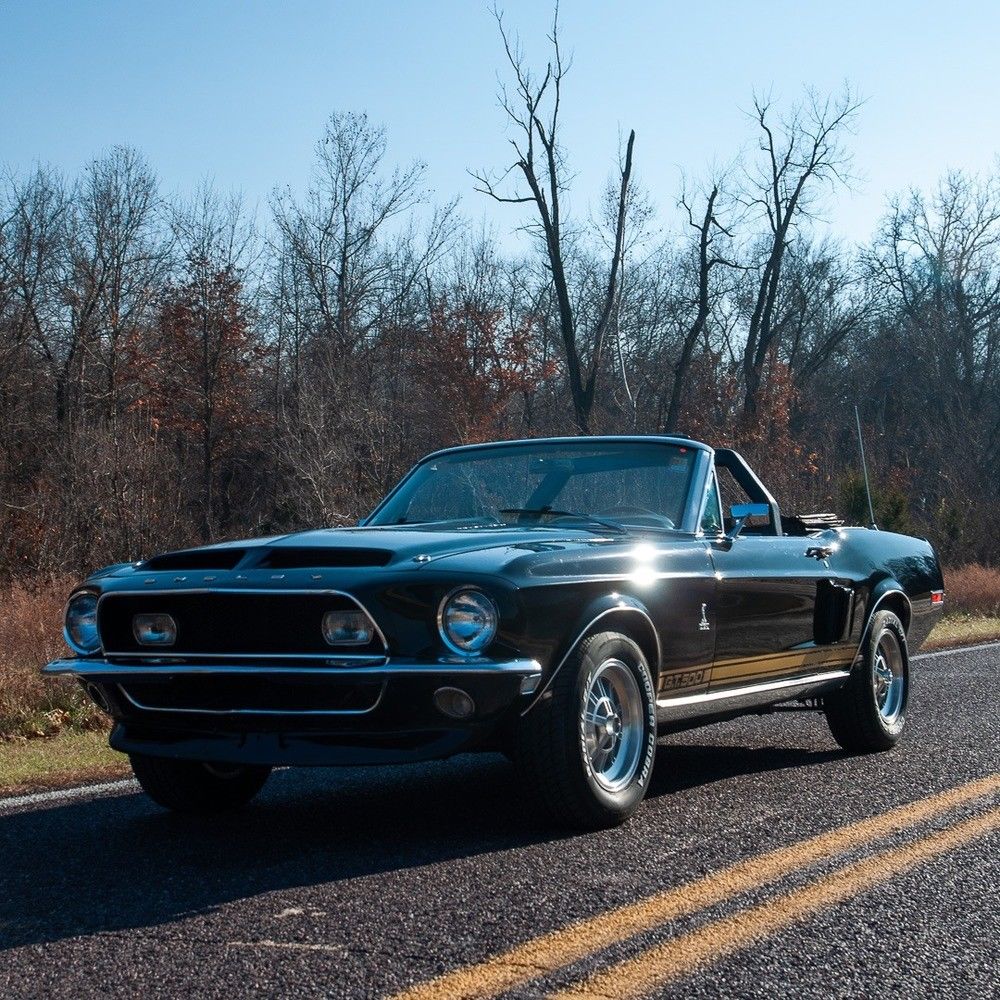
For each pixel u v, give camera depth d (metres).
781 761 7.00
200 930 3.87
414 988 3.32
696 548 5.91
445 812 5.65
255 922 3.93
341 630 4.71
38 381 39.00
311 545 5.03
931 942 3.70
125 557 27.39
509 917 3.93
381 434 26.55
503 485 6.52
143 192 40.59
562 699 4.97
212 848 5.04
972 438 43.19
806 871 4.47
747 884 4.29
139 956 3.64
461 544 5.12
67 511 27.30
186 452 38.78
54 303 40.28
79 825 5.57
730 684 6.14
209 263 38.91
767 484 31.17
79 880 4.54
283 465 32.00
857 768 6.69
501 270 48.16
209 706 4.93
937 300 51.78
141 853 4.97
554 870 4.50
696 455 6.43
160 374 39.09
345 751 4.80
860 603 7.15
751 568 6.22
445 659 4.68
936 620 8.35
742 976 3.41
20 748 8.05
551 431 36.81
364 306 44.62
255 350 40.12
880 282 54.94
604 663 5.15
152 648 5.04
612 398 47.50
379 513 6.64
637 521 6.15
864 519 25.55
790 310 48.81
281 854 4.88
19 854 4.98
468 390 36.84
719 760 7.08
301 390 28.30
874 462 40.69
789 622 6.52
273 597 4.79
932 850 4.76
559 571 5.03
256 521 36.56
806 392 49.50
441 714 4.71
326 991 3.31
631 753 5.33
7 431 35.41
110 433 28.98
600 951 3.61
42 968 3.56
